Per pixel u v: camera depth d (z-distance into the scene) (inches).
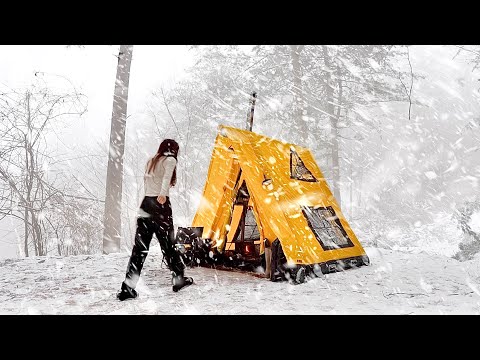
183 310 134.2
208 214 239.9
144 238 155.2
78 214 470.9
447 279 186.4
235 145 204.1
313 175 242.5
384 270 210.1
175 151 167.6
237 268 212.1
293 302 143.9
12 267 222.4
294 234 187.3
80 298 152.2
